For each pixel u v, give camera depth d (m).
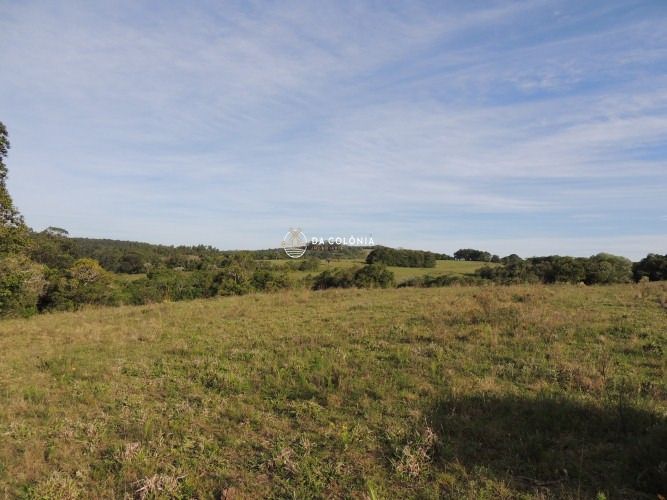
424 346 9.17
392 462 4.71
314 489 4.41
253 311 16.30
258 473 4.77
